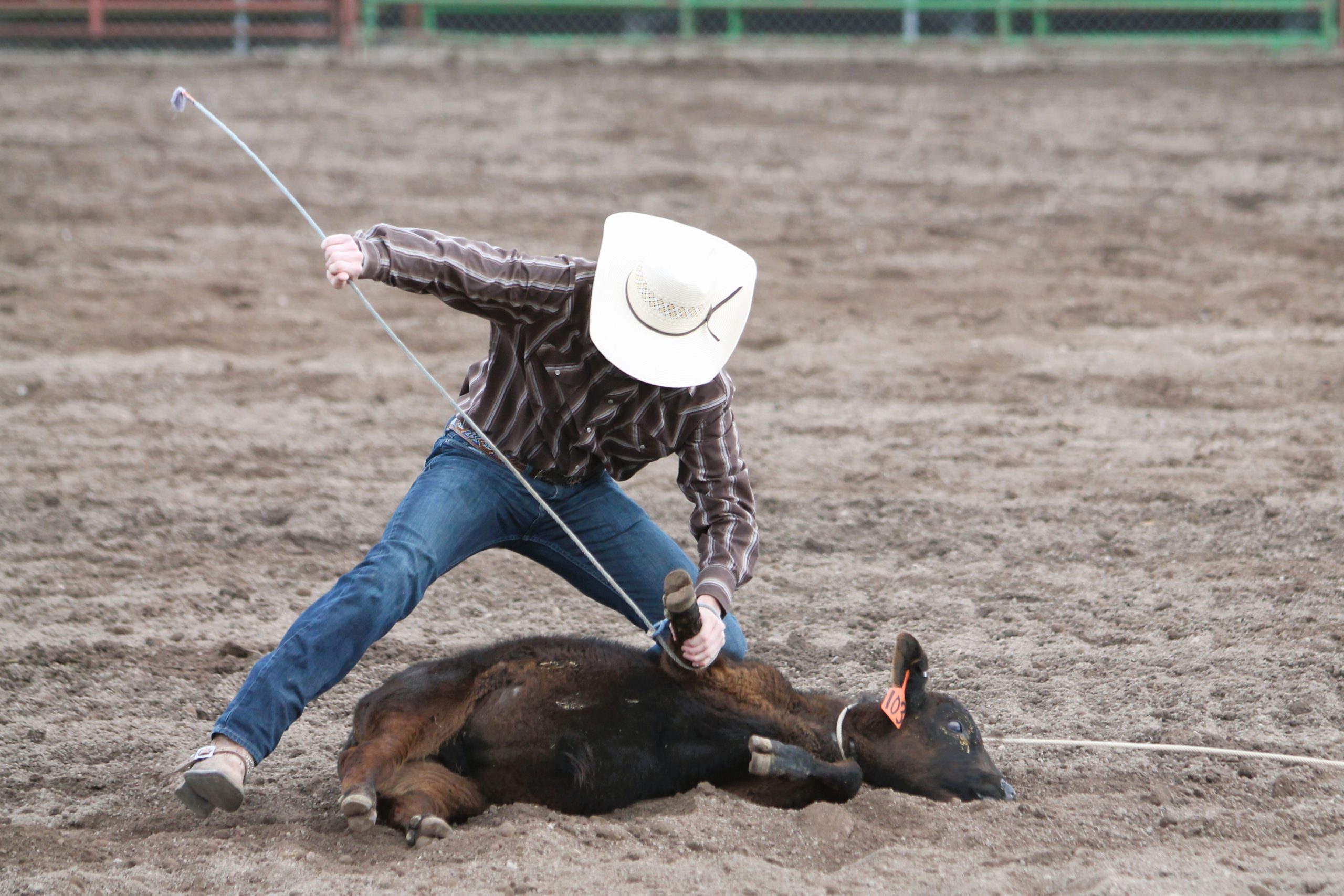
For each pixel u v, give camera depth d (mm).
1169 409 25328
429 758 10641
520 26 51750
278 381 27219
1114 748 12414
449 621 15961
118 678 14133
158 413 25203
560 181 39062
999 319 30828
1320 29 49906
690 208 37500
